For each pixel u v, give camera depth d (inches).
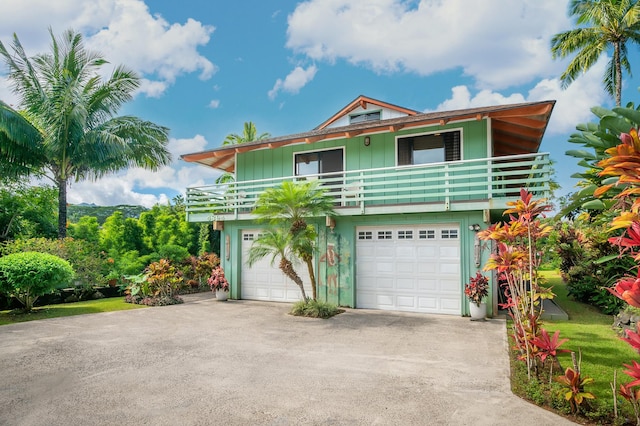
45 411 177.6
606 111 224.1
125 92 705.0
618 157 99.3
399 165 487.8
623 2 902.4
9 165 627.5
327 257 491.5
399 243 458.3
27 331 349.7
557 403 172.9
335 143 527.2
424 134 476.7
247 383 212.4
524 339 210.7
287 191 421.1
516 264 222.2
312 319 402.9
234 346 293.4
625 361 240.8
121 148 647.8
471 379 215.2
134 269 713.0
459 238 428.5
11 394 198.4
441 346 289.0
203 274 687.1
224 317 418.0
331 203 445.1
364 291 473.7
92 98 677.3
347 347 288.5
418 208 426.6
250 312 449.7
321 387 205.5
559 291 553.6
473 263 417.4
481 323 376.2
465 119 433.1
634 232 105.7
